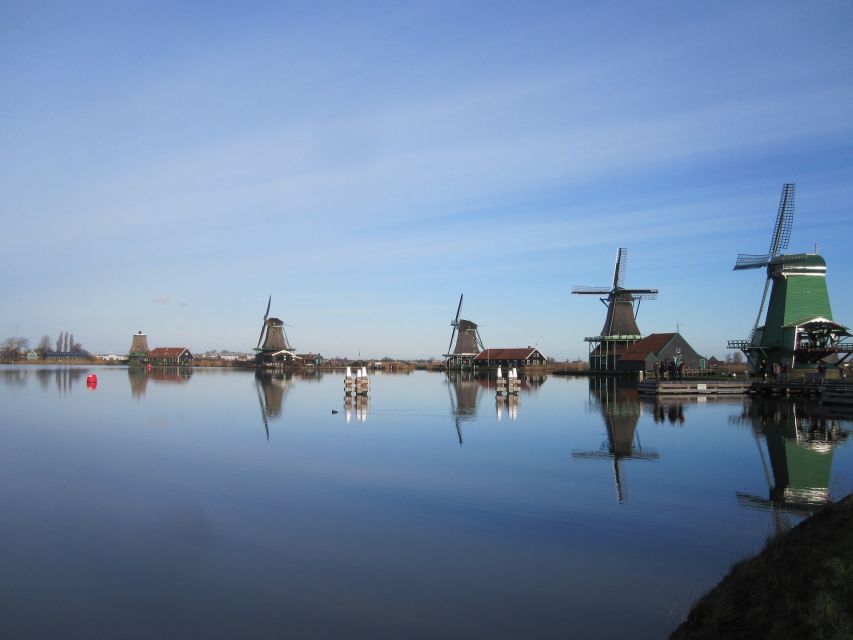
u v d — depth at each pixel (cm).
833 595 806
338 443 2716
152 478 2030
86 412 3972
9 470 2153
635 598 1112
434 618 1048
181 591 1156
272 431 3094
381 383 7556
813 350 5331
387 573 1232
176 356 14838
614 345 8831
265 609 1084
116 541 1419
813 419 3481
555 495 1800
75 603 1108
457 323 12350
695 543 1388
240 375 9712
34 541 1419
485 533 1466
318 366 13112
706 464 2225
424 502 1730
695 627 908
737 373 6994
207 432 3058
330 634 998
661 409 4109
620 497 1777
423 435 2948
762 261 5847
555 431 3078
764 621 830
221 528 1506
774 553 999
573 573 1224
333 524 1536
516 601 1106
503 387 5044
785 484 1916
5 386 6438
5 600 1118
